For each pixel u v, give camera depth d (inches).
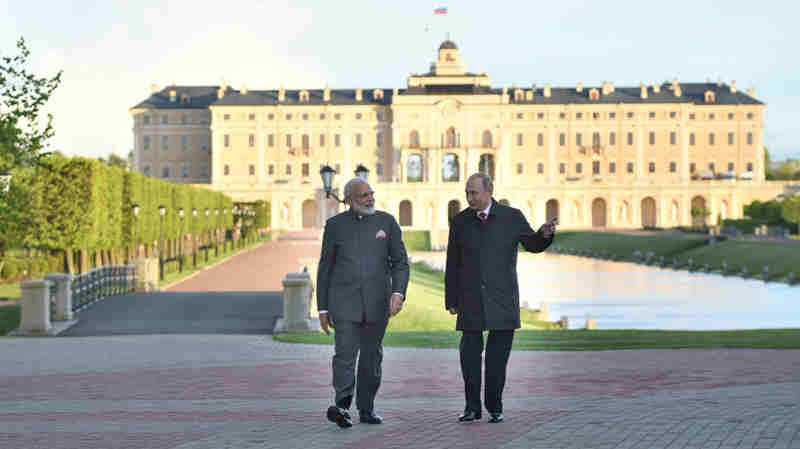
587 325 1708.9
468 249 494.3
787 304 2362.2
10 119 1453.0
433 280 2795.3
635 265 4178.2
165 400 582.9
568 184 7514.8
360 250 493.7
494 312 486.3
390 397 593.0
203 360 856.9
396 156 7795.3
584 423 467.5
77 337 1230.3
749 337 1085.1
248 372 746.2
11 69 1453.0
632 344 982.4
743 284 3046.3
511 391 608.1
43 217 2269.9
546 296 2623.0
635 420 472.1
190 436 448.5
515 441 424.2
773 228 5728.3
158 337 1213.7
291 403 566.6
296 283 1295.5
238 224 5792.3
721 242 4232.3
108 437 447.2
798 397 556.7
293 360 853.2
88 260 2691.9
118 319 1459.2
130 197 2684.5
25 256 2913.4
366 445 421.4
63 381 687.7
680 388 609.9
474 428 464.1
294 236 6422.2
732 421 463.8
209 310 1585.9
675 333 1197.1
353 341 489.7
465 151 7716.5
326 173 1685.5
